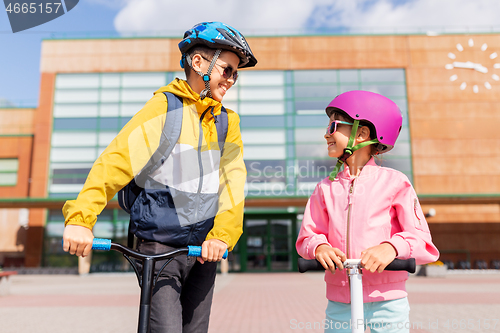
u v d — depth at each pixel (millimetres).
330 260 1511
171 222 1685
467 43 24125
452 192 23094
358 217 1812
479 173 23234
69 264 23156
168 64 24172
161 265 1679
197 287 1908
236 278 16531
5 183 24062
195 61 1796
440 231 23609
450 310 6293
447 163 23328
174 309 1663
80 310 7082
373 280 1744
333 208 1888
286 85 23609
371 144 1914
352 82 23812
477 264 23000
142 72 24172
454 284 12188
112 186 1544
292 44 24000
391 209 1847
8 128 24688
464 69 23984
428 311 6207
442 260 23344
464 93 23797
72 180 23500
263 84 23562
